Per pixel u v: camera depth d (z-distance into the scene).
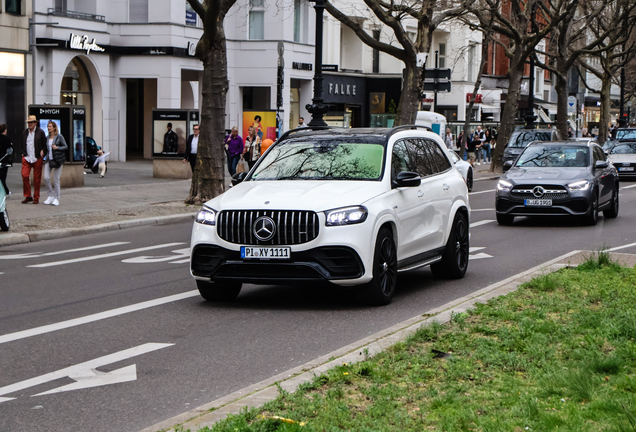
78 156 25.02
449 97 57.31
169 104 38.34
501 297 8.60
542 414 4.77
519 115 68.19
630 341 6.67
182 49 38.72
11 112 34.03
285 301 9.44
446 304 8.66
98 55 37.56
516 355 6.24
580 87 93.94
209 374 6.39
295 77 43.50
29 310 9.05
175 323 8.30
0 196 15.66
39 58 34.69
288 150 9.96
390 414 4.90
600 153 19.20
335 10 28.33
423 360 6.11
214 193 21.23
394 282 9.25
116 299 9.66
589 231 16.56
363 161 9.51
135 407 5.59
